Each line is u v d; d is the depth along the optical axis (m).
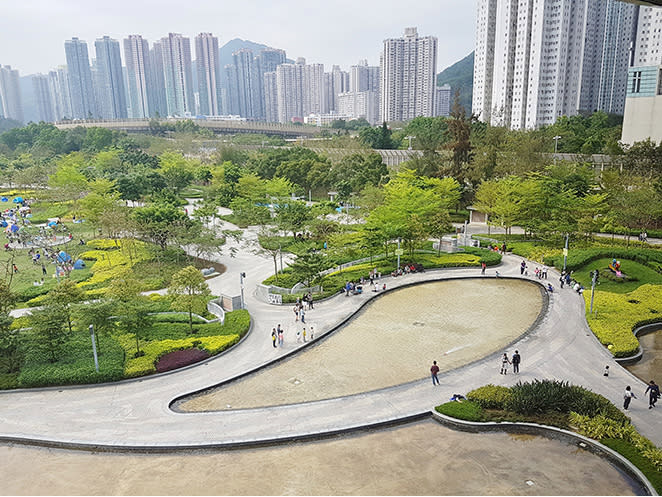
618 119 152.50
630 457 27.09
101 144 169.50
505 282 60.97
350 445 29.52
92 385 37.03
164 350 41.34
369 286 59.62
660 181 75.19
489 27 190.12
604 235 78.31
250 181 106.19
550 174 84.94
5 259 70.06
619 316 47.25
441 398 34.41
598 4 185.50
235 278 63.47
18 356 39.81
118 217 69.50
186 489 25.72
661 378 37.75
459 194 90.62
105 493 25.62
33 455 29.25
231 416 32.62
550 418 31.22
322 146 144.38
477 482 25.75
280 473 26.89
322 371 39.19
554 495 24.72
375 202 83.88
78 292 44.94
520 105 174.75
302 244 70.75
